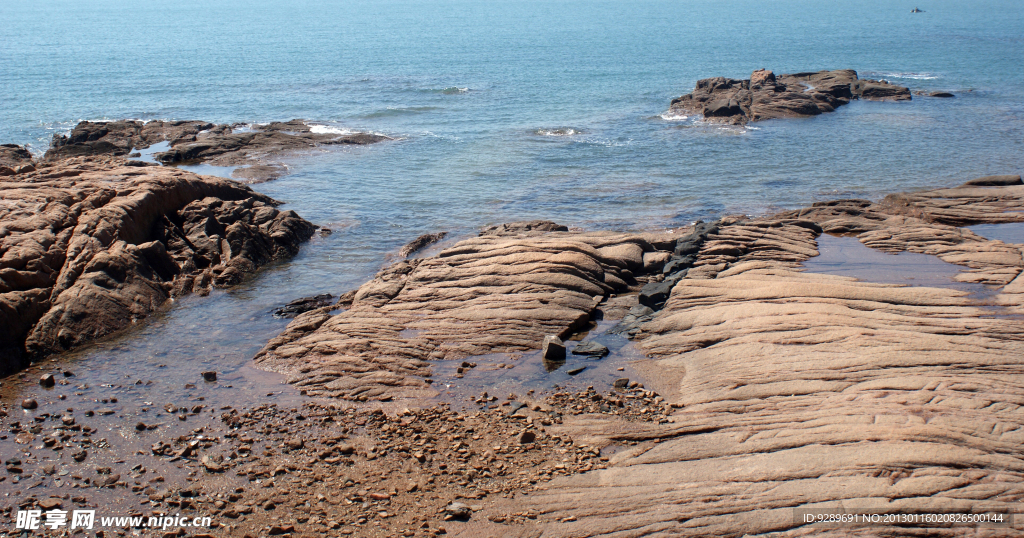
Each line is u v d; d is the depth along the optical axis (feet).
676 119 176.86
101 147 143.64
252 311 71.10
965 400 44.86
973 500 35.65
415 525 37.55
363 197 114.21
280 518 38.65
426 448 45.44
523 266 71.46
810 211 97.35
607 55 323.57
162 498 40.70
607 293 71.36
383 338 60.44
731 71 264.93
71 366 58.54
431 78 255.91
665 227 96.89
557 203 109.40
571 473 41.78
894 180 118.11
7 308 59.88
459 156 141.18
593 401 50.90
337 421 49.24
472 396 52.54
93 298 66.08
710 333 58.34
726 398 48.73
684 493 38.32
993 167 123.65
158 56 332.60
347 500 40.19
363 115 188.03
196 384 55.21
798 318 57.72
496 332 61.72
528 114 187.52
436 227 98.89
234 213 90.58
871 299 62.08
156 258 76.23
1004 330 55.21
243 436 47.39
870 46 350.64
